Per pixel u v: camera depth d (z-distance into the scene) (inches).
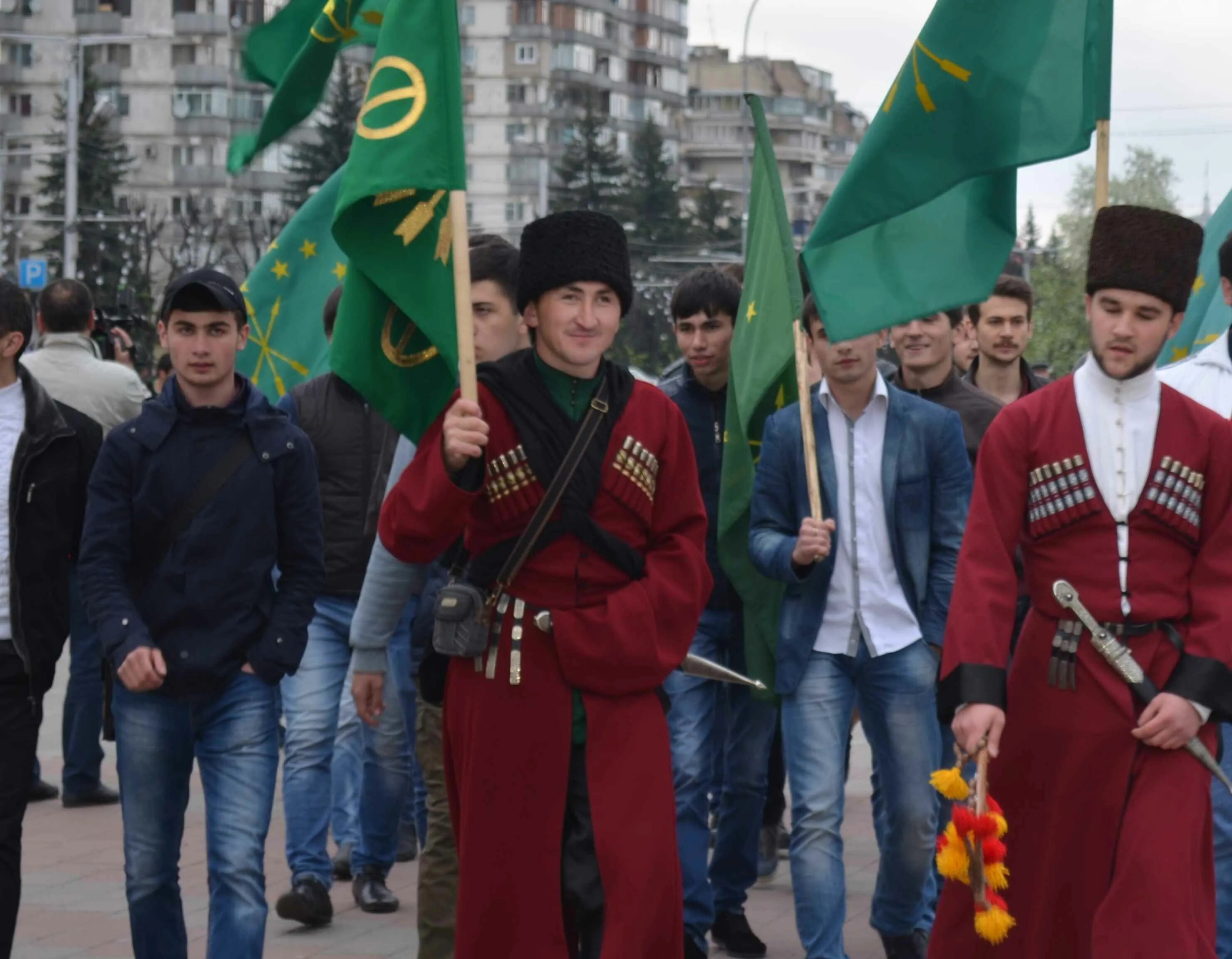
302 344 382.6
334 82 2158.0
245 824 221.3
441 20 190.4
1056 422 199.5
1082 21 224.8
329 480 302.0
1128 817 191.3
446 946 223.5
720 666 259.4
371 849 303.9
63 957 273.6
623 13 4901.6
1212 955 190.2
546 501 185.8
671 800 186.7
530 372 189.2
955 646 197.5
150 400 228.8
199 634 221.8
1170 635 194.4
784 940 285.9
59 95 2432.3
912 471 251.6
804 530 242.5
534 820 184.4
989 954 197.9
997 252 236.7
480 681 186.4
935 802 250.8
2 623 239.0
